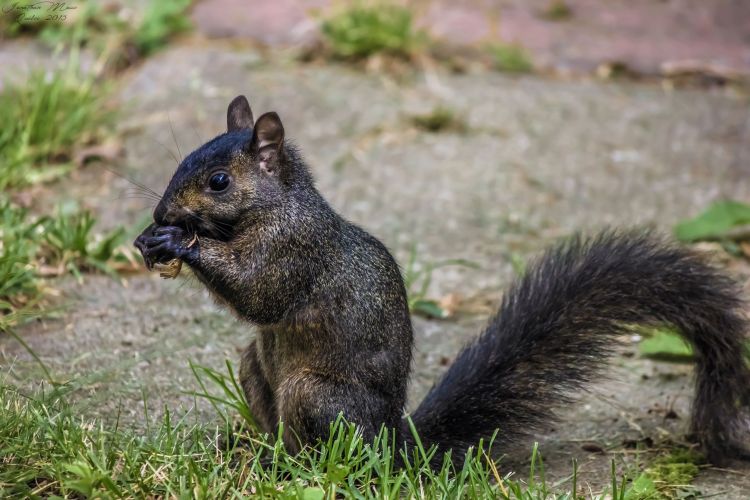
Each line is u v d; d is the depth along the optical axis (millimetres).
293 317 8789
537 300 9539
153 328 11109
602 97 18438
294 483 7754
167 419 8398
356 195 14898
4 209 12117
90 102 15672
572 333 9414
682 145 17062
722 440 9305
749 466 9266
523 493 8203
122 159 15188
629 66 19516
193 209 8781
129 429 8945
